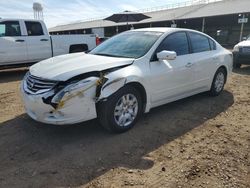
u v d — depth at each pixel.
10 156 3.72
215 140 4.27
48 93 3.89
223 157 3.74
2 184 3.12
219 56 6.45
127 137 4.30
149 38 5.18
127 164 3.55
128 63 4.50
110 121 4.20
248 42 11.03
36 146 3.99
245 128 4.75
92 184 3.13
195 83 5.79
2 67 9.49
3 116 5.22
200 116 5.29
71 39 10.87
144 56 4.74
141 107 4.68
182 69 5.31
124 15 20.61
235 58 11.04
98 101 4.03
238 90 7.37
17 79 9.21
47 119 4.01
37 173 3.33
